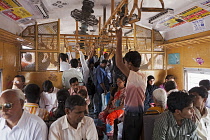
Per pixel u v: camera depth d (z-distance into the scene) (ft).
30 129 5.00
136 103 6.16
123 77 10.33
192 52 14.30
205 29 12.34
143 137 6.64
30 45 14.71
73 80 11.59
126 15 6.30
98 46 19.02
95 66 17.44
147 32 17.01
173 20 13.85
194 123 6.02
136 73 6.07
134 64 6.12
